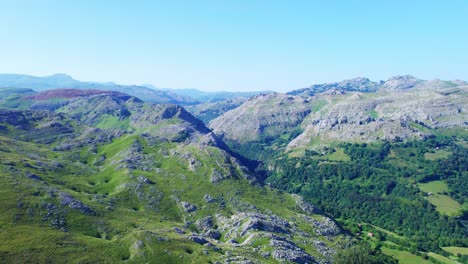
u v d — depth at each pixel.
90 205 183.38
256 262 153.62
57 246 139.50
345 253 192.75
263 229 195.25
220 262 145.75
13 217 152.88
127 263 139.12
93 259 137.00
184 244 157.38
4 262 124.44
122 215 185.00
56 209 168.00
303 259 169.00
